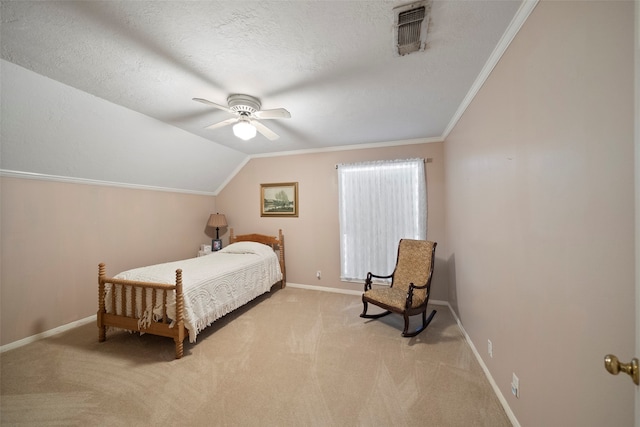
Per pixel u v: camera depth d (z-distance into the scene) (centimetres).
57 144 245
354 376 197
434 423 152
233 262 325
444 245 351
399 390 181
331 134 342
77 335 267
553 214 110
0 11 125
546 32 113
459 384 186
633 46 72
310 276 425
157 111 258
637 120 58
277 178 443
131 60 171
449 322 294
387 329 279
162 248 395
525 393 136
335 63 176
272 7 125
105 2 122
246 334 268
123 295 245
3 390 181
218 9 127
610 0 79
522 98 135
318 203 418
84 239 300
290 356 226
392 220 371
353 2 123
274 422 154
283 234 441
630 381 75
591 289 89
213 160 413
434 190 356
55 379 194
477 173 208
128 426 151
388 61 175
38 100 205
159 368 208
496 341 174
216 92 217
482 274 200
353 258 394
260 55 167
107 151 285
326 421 155
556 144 107
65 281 282
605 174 82
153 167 349
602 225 84
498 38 151
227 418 157
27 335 251
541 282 120
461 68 184
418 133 340
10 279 243
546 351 116
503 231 160
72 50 160
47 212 268
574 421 98
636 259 58
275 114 222
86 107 230
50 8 125
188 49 160
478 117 204
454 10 129
